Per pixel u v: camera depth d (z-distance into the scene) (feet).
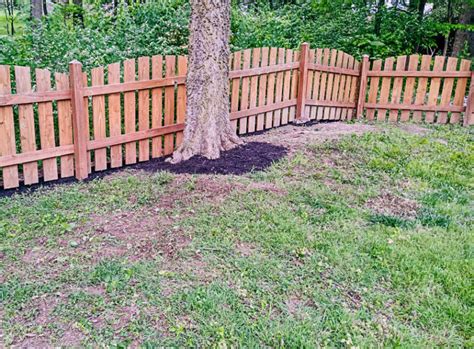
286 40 27.37
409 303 7.88
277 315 7.45
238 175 14.05
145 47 19.30
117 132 15.20
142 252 9.44
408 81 23.40
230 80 18.40
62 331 7.00
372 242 9.99
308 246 9.76
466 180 14.38
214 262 9.00
